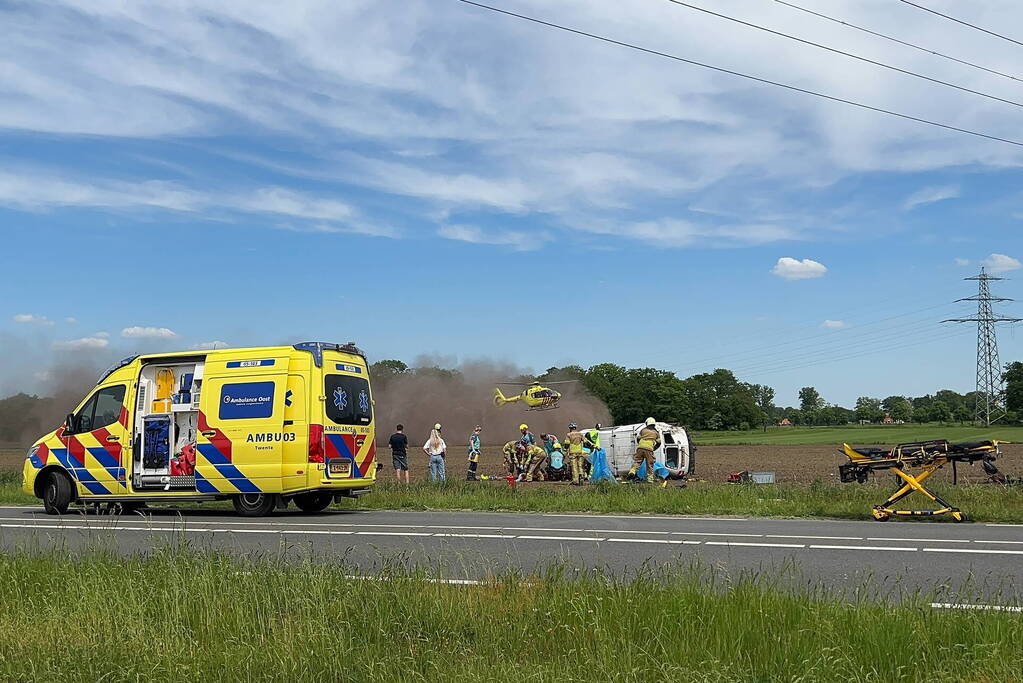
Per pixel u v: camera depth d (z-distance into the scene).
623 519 15.88
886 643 5.68
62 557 9.04
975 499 17.12
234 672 5.55
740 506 17.25
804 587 7.54
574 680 5.25
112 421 17.50
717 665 5.36
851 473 16.12
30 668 5.68
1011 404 132.75
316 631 6.08
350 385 17.50
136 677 5.49
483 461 46.94
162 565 8.31
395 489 21.27
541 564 10.09
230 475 16.64
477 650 5.91
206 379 17.02
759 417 127.00
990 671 5.32
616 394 113.06
